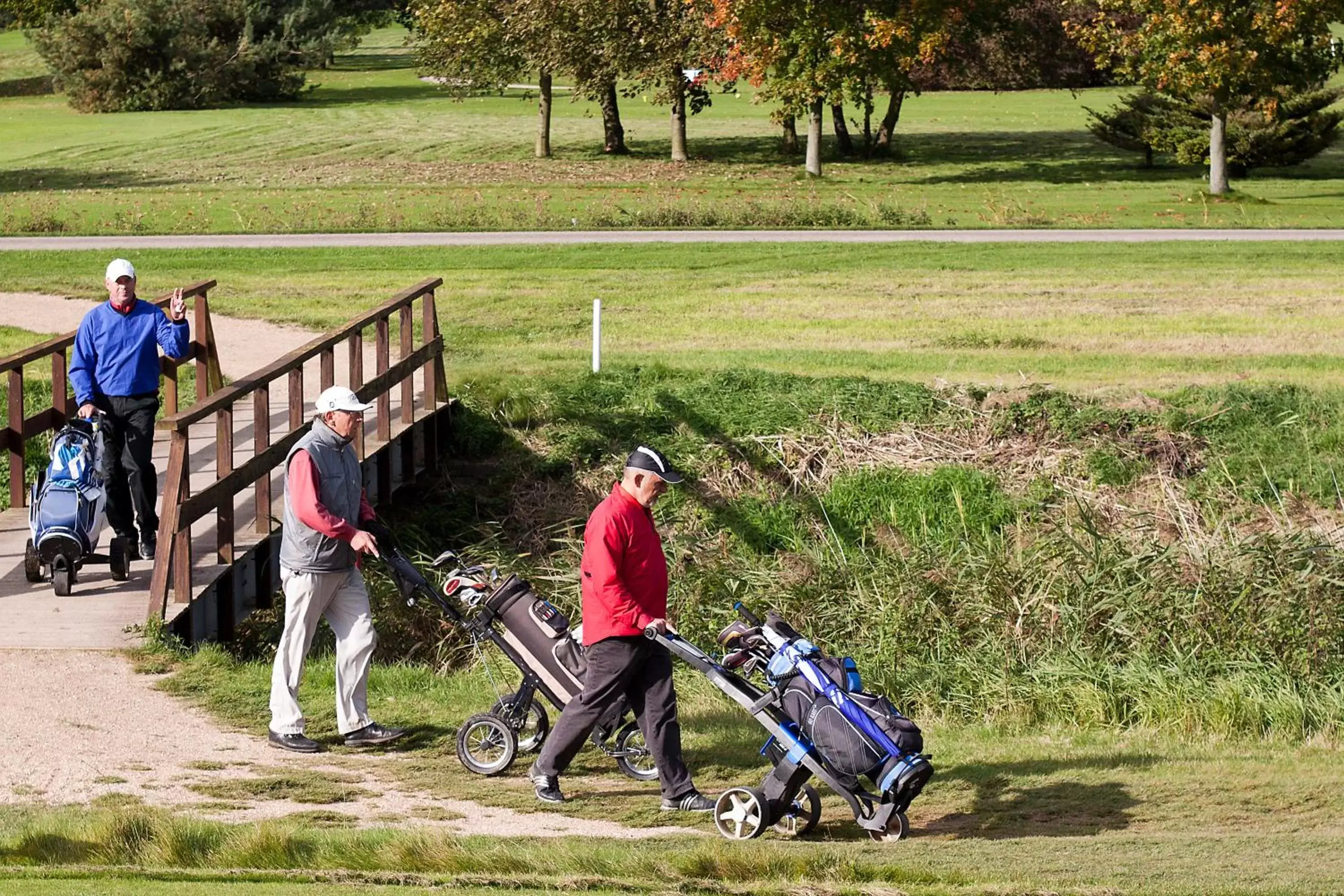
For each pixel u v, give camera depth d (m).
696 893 17.05
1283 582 43.81
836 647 45.28
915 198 136.12
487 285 87.00
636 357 67.69
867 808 21.00
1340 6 130.12
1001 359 66.75
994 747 27.92
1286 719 32.78
